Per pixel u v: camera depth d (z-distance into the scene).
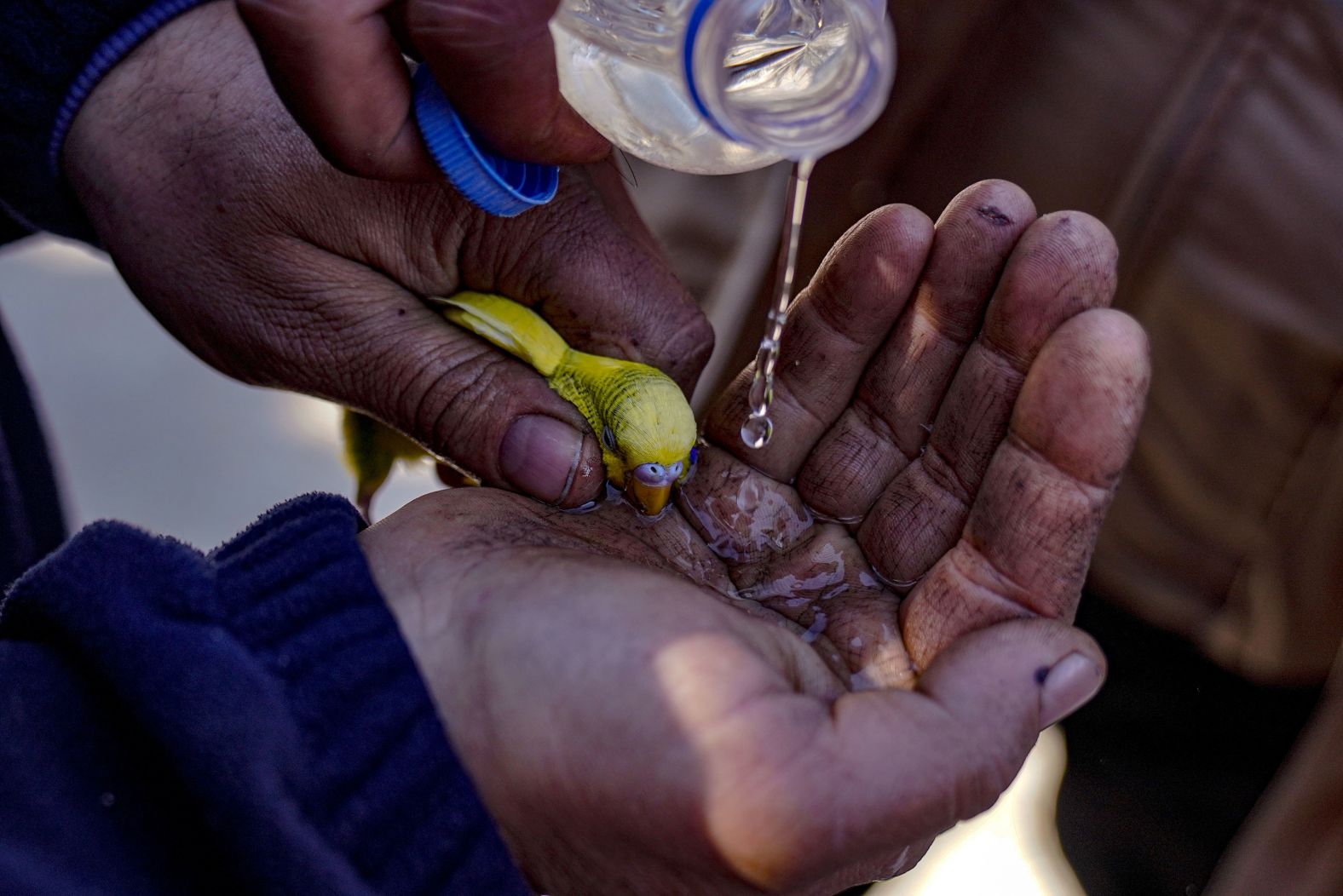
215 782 0.25
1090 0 0.40
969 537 0.30
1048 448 0.29
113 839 0.25
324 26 0.28
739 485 0.34
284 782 0.25
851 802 0.26
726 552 0.34
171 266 0.35
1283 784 0.37
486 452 0.34
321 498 0.29
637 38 0.28
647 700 0.26
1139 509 0.41
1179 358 0.40
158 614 0.26
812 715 0.27
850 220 0.44
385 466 0.42
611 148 0.31
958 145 0.42
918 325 0.33
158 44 0.34
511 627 0.28
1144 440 0.40
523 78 0.28
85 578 0.26
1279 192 0.38
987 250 0.32
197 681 0.25
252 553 0.27
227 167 0.33
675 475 0.34
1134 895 0.41
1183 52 0.39
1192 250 0.39
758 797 0.26
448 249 0.34
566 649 0.27
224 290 0.35
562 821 0.27
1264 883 0.37
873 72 0.27
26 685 0.26
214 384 0.63
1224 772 0.40
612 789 0.27
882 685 0.31
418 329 0.34
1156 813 0.41
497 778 0.28
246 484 0.59
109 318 0.65
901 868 0.31
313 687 0.26
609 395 0.34
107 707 0.26
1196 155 0.39
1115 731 0.42
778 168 0.47
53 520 0.42
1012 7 0.41
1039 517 0.29
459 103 0.29
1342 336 0.37
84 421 0.60
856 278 0.33
